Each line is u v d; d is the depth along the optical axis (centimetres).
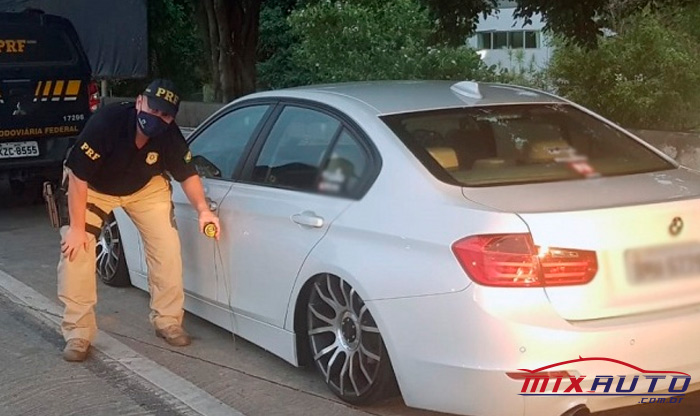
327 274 453
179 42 2319
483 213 387
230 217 527
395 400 468
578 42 877
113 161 519
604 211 386
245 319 528
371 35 1853
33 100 974
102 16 1697
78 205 514
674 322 386
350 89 523
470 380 382
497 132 470
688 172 470
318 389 493
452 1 945
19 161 973
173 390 496
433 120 467
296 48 2217
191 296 582
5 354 559
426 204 411
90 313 552
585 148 476
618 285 383
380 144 448
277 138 521
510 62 2092
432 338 394
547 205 393
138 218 554
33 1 1595
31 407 476
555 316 372
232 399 482
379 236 423
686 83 1271
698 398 466
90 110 1020
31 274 759
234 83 1569
